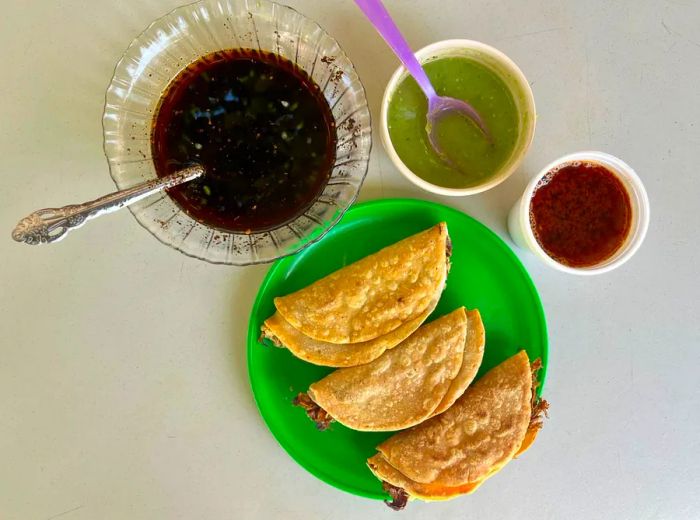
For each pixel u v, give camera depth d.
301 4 0.41
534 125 0.37
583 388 0.44
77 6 0.40
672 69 0.43
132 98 0.37
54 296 0.42
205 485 0.43
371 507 0.43
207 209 0.36
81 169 0.41
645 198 0.39
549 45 0.42
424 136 0.39
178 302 0.42
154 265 0.42
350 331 0.40
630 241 0.40
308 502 0.43
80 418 0.42
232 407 0.43
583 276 0.43
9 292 0.41
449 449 0.41
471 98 0.39
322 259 0.42
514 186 0.43
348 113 0.38
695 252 0.44
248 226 0.36
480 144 0.39
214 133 0.36
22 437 0.42
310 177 0.36
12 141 0.41
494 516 0.44
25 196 0.41
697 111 0.43
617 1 0.42
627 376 0.44
